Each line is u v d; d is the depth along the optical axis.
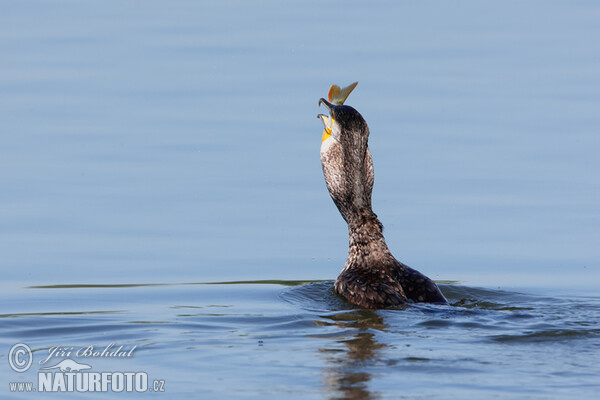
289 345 11.55
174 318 13.11
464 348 11.30
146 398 9.95
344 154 14.29
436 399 9.76
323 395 9.91
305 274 16.36
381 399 9.77
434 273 16.58
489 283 15.94
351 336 11.88
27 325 12.73
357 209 14.21
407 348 11.33
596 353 11.13
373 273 13.88
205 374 10.59
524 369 10.59
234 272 16.41
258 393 9.99
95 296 14.73
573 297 14.58
